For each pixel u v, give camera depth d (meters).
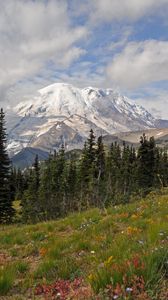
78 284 6.94
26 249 12.04
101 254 8.61
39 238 14.07
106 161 78.06
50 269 8.61
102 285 5.80
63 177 77.50
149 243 8.74
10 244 13.91
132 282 5.55
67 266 8.47
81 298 5.82
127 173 78.31
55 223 16.77
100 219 15.60
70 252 10.84
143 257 6.37
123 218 14.59
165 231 10.05
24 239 14.25
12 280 7.69
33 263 10.41
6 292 7.30
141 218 14.36
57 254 10.60
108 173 76.88
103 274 6.00
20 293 7.29
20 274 8.84
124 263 6.27
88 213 17.91
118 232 12.67
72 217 17.89
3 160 52.62
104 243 10.79
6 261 11.00
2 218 51.81
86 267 8.43
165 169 73.88
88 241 11.37
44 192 76.44
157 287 5.41
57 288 6.96
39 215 69.44
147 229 11.41
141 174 70.88
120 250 8.49
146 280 5.59
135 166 76.62
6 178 53.06
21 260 10.64
